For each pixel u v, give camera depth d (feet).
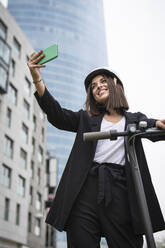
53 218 6.29
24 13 269.03
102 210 6.07
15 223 81.61
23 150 91.50
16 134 86.84
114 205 6.06
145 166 6.35
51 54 6.72
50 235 125.39
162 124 5.53
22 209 86.43
